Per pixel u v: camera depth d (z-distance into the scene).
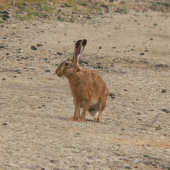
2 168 14.41
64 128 22.59
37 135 20.06
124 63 55.97
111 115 28.98
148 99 35.88
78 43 24.91
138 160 17.17
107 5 116.12
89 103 25.64
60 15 95.12
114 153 17.89
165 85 43.22
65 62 24.89
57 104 30.73
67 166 15.45
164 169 16.34
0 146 17.31
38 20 87.62
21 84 38.75
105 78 45.72
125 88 40.34
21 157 15.99
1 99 30.95
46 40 68.81
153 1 131.75
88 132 22.20
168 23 99.50
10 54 56.25
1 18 83.19
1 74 43.88
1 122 22.75
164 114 30.33
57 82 41.44
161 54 63.50
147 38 77.62
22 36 70.62
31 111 27.33
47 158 16.19
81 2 113.38
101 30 83.56
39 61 53.59
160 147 20.06
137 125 26.20
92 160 16.53
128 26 90.81
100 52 62.38
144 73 50.16
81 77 24.98
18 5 94.50
